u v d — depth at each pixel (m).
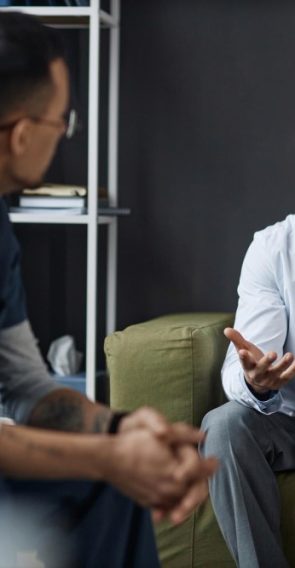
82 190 3.10
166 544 2.47
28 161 1.40
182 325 2.58
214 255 3.39
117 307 3.45
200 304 3.41
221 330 2.76
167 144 3.38
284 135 3.33
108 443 1.27
